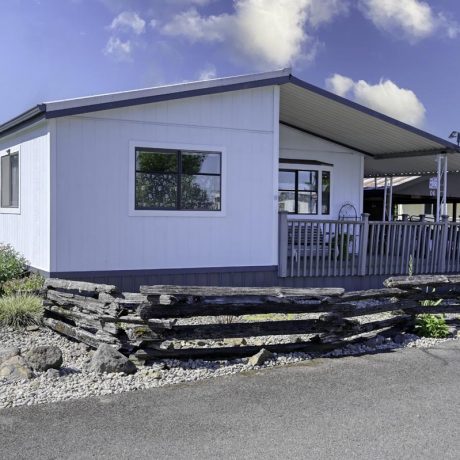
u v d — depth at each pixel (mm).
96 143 8992
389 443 4148
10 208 11367
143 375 5707
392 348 7105
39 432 4270
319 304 6676
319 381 5637
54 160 8734
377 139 12867
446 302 9312
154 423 4473
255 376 5801
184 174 9680
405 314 7812
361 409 4840
